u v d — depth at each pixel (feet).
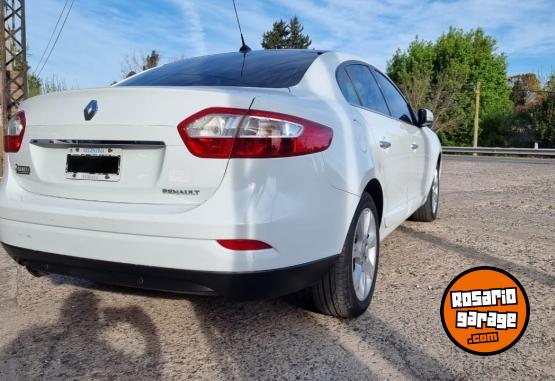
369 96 11.74
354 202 8.71
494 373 7.49
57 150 8.45
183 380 7.34
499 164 55.62
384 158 10.61
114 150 7.87
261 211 7.13
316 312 9.66
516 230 17.17
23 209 8.27
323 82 9.83
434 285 11.26
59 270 8.34
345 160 8.54
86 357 8.02
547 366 7.69
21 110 8.95
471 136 131.85
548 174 41.55
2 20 40.68
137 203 7.64
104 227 7.51
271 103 7.52
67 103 8.21
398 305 10.09
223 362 7.85
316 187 7.78
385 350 8.19
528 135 116.57
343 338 8.63
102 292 10.88
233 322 9.32
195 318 9.50
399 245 14.83
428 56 132.05
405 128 13.25
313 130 7.84
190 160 7.25
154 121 7.43
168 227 7.13
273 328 9.04
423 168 15.34
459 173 42.80
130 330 9.01
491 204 23.61
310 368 7.64
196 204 7.25
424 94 119.34
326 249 8.07
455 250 14.25
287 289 7.65
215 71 10.27
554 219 19.48
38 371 7.58
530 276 11.85
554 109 110.63
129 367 7.71
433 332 8.84
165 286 7.47
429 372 7.52
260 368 7.65
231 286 7.16
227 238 7.00
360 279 9.53
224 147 7.15
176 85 9.84
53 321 9.38
